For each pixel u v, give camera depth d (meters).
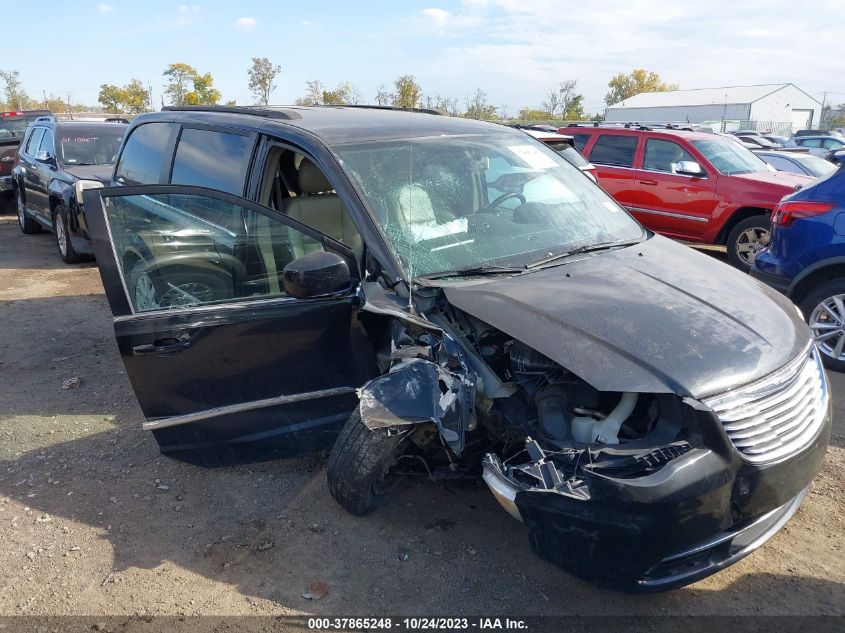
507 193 3.91
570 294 3.03
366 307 3.13
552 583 2.96
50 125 10.05
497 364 3.03
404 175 3.67
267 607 2.83
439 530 3.30
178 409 3.45
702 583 2.97
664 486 2.35
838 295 5.27
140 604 2.84
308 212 4.21
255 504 3.53
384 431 2.79
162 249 3.36
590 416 2.83
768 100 56.16
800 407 2.76
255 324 3.29
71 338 6.00
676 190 9.39
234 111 4.65
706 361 2.62
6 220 12.83
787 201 5.52
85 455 4.00
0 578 3.00
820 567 3.07
